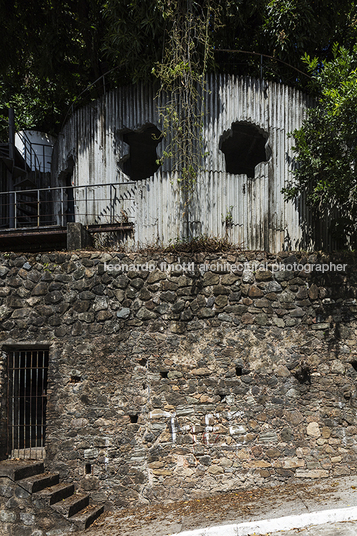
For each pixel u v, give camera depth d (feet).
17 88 50.75
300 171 26.48
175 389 22.40
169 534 17.31
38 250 33.30
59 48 37.81
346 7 31.83
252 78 28.81
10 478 20.38
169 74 26.21
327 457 21.88
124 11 27.55
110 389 22.63
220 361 22.63
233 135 35.63
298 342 22.99
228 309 23.07
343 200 25.85
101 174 30.66
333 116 23.03
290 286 23.44
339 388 22.57
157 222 28.12
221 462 21.75
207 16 26.25
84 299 23.43
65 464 22.26
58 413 22.72
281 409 22.34
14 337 23.38
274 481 21.62
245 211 28.04
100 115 30.78
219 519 17.98
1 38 37.86
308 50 31.96
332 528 15.47
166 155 26.48
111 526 19.60
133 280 23.43
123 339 22.97
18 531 20.02
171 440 21.98
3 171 42.80
